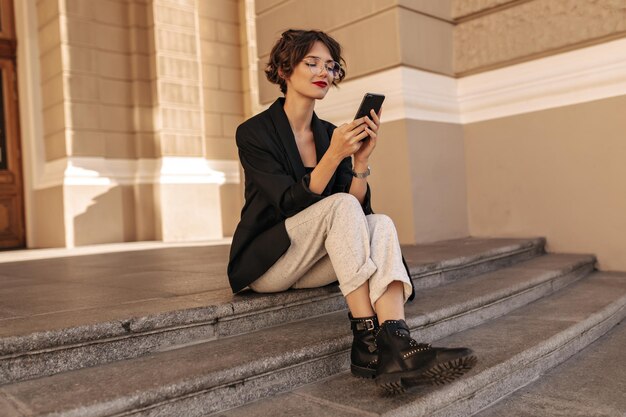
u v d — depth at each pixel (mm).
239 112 9289
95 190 7801
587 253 4090
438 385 1772
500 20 4488
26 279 3494
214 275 3172
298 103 2178
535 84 4328
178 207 8156
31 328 1759
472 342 2326
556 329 2463
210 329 2057
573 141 4137
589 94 4047
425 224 4441
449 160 4664
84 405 1407
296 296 2279
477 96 4684
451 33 4785
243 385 1721
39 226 8188
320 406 1678
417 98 4469
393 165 4477
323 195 2150
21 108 8289
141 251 5766
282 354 1823
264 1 5488
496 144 4586
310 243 1997
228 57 9195
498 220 4590
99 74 7926
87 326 1771
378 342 1755
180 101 8266
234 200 9094
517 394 2057
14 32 8320
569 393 2033
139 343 1881
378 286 1804
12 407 1421
